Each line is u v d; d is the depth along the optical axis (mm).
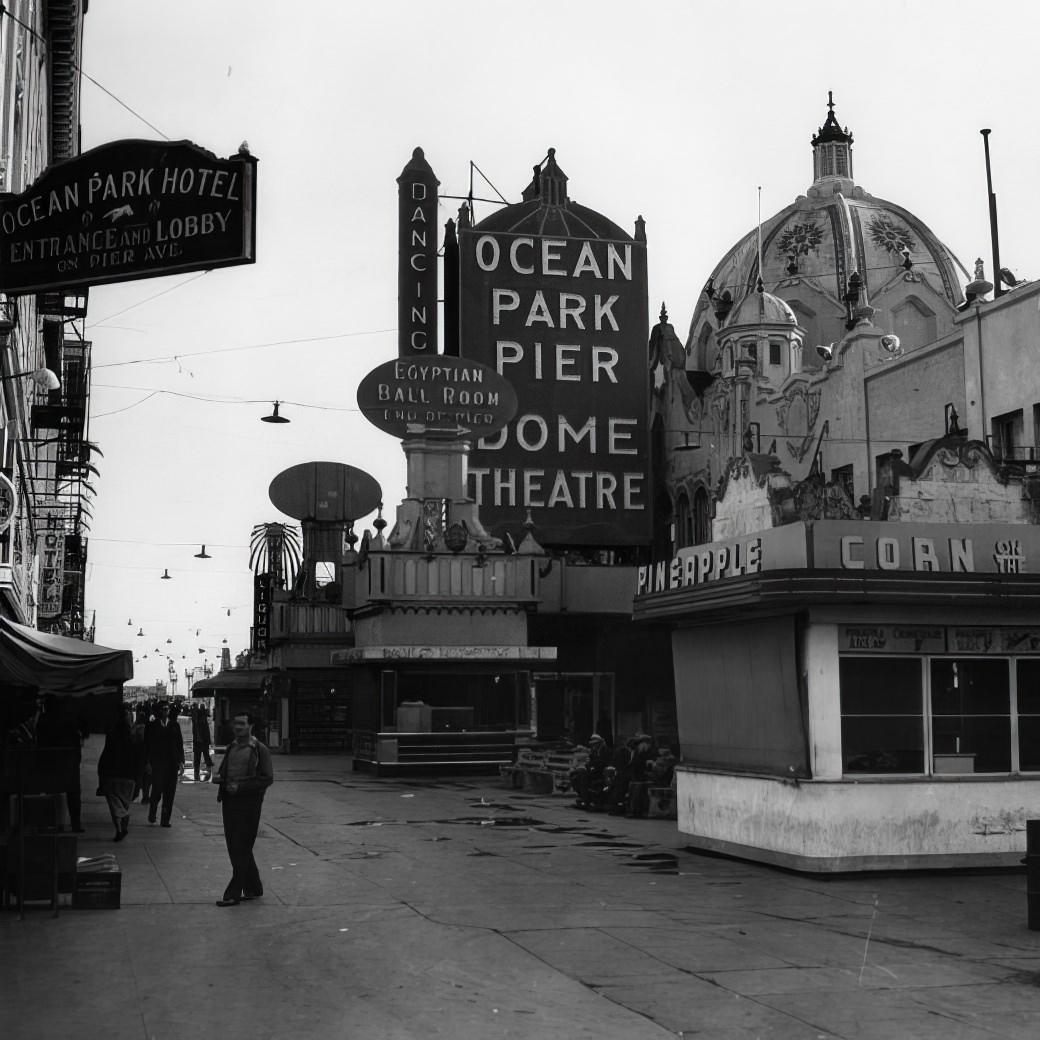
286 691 58656
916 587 16812
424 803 29719
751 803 18109
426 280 51156
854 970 11172
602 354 52594
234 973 10984
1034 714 17531
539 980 10766
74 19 41594
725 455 49656
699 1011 9773
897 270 69000
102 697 23688
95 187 15375
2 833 14250
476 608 43656
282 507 60531
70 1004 9906
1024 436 33562
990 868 17047
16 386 29797
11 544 29516
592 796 27359
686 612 18469
